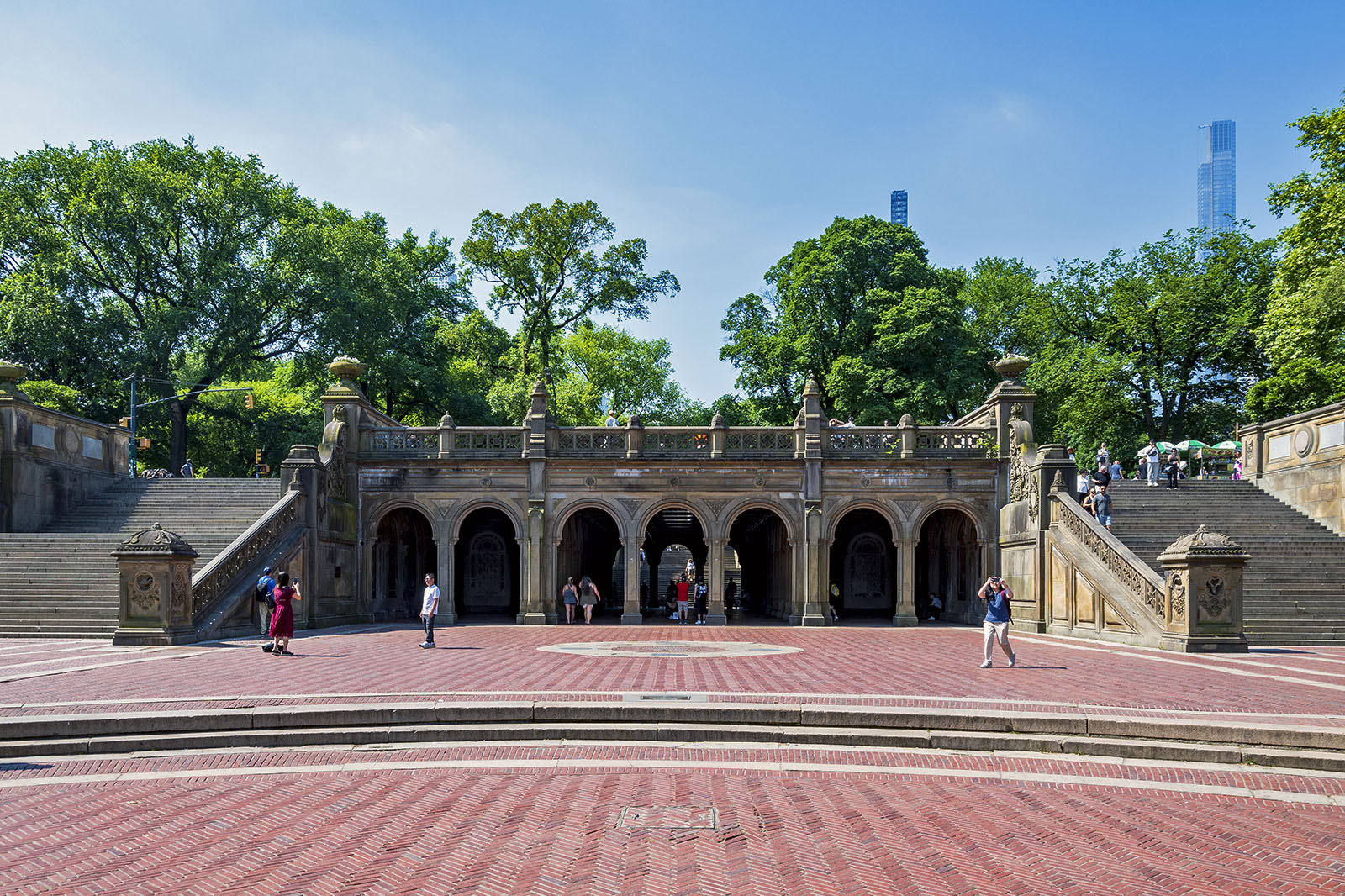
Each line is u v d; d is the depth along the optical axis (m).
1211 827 7.60
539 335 57.03
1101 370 43.81
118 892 6.11
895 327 44.84
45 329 40.06
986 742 10.32
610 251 55.69
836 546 38.44
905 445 31.67
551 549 31.73
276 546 25.31
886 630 28.80
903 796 8.48
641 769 9.45
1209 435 48.72
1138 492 30.58
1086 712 11.09
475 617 35.38
